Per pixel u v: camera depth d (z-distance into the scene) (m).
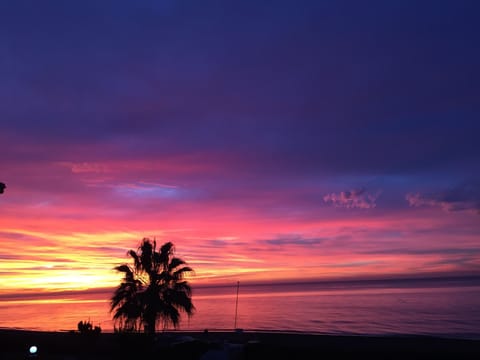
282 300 119.88
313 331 45.88
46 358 19.23
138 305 18.78
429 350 19.38
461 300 97.06
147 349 18.62
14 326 55.47
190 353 18.92
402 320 58.75
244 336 28.67
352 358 18.41
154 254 19.52
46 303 147.25
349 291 185.88
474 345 23.64
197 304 107.00
